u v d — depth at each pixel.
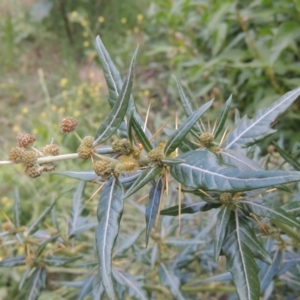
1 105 0.97
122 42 1.07
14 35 1.18
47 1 1.16
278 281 0.37
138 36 1.11
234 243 0.22
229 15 0.72
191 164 0.19
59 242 0.33
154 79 0.97
